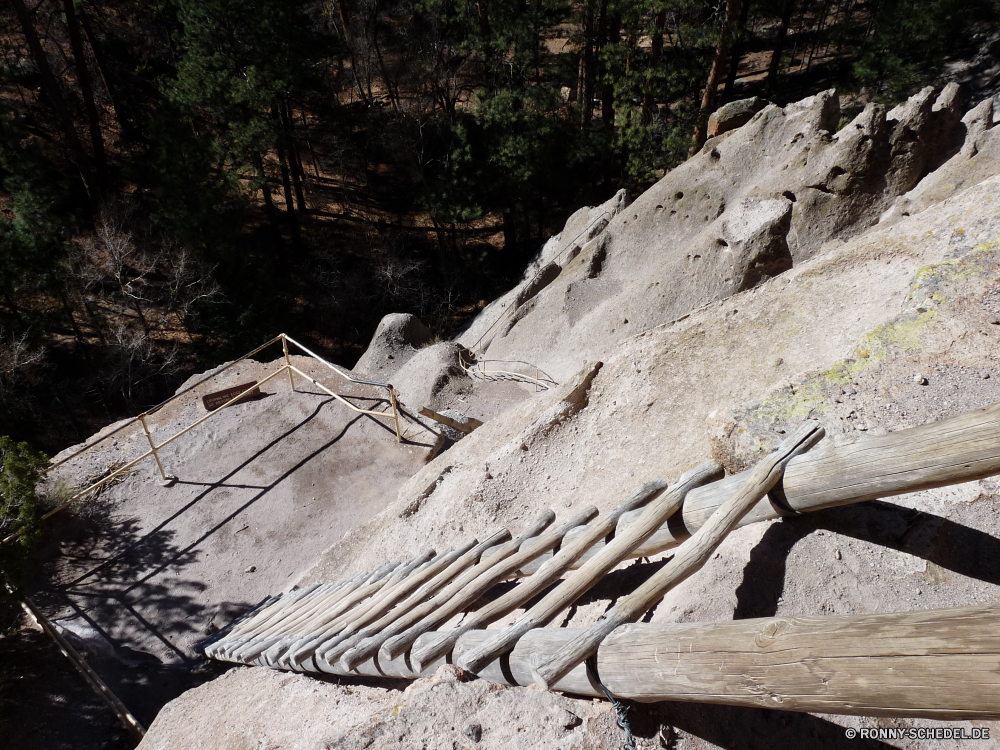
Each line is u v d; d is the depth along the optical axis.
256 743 4.61
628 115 23.61
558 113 27.25
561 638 3.16
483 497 6.27
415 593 4.72
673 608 3.34
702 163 15.93
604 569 3.48
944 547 3.31
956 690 1.94
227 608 7.69
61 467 9.22
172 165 20.17
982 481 3.49
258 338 22.64
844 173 12.20
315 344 26.11
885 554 3.33
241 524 8.62
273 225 28.34
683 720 2.99
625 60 23.98
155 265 23.94
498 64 26.34
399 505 7.37
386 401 10.20
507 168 27.12
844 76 29.56
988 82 24.14
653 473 5.30
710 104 21.22
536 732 3.05
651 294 14.10
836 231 12.43
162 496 9.01
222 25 22.95
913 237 5.42
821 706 2.24
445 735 3.15
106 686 6.95
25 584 7.50
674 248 16.09
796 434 3.46
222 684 6.00
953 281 4.26
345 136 29.17
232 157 25.22
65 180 23.08
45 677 7.03
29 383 20.36
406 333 18.61
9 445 7.53
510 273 29.95
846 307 5.54
